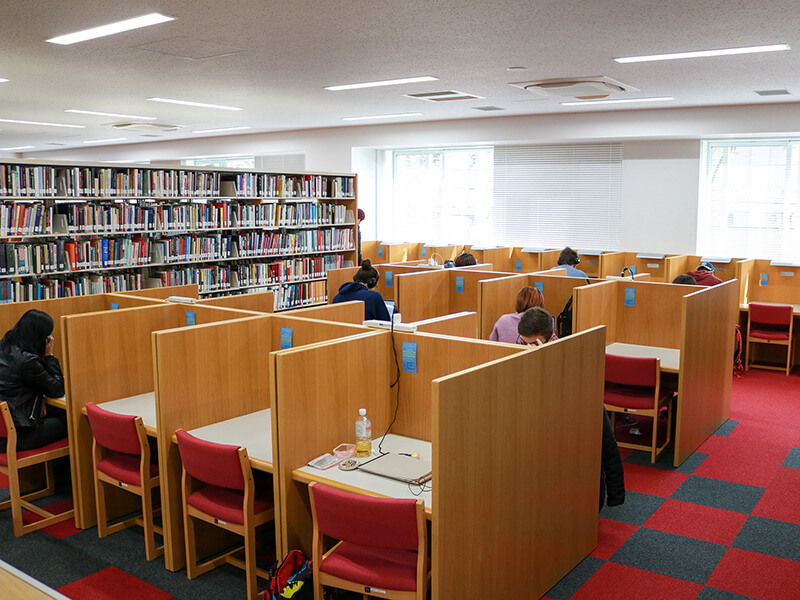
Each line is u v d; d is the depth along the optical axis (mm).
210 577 3139
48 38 4777
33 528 3549
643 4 3854
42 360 3645
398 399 3119
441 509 2264
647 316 5156
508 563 2660
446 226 11258
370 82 6578
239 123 10398
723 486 4141
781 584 3068
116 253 6109
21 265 5422
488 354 2824
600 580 3082
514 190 10367
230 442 3021
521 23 4301
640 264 9070
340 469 2691
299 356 2674
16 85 6828
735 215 8953
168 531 3143
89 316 3500
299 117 9609
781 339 6836
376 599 2674
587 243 9773
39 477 4148
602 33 4547
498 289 5578
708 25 4312
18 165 5422
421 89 6980
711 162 9031
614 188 9453
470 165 10922
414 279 5988
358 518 2303
